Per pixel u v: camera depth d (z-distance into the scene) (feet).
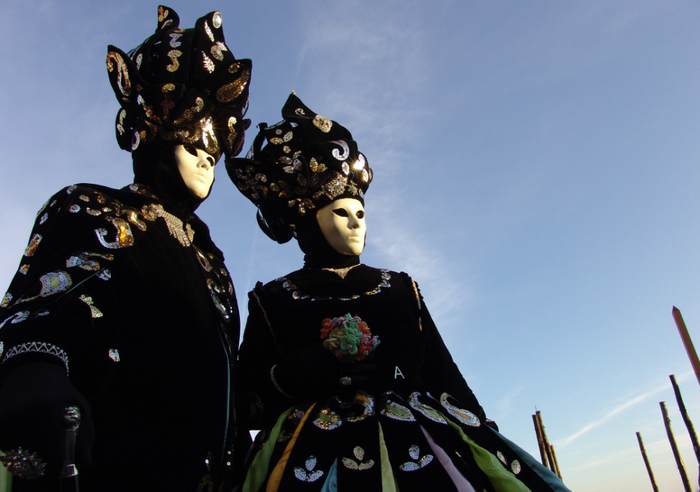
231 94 9.37
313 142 11.88
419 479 8.34
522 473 9.03
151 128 8.68
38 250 6.60
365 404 9.45
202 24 9.59
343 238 11.40
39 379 5.25
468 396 10.92
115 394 6.58
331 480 8.34
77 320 5.87
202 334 7.49
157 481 6.53
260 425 10.05
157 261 7.40
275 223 12.10
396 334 10.70
